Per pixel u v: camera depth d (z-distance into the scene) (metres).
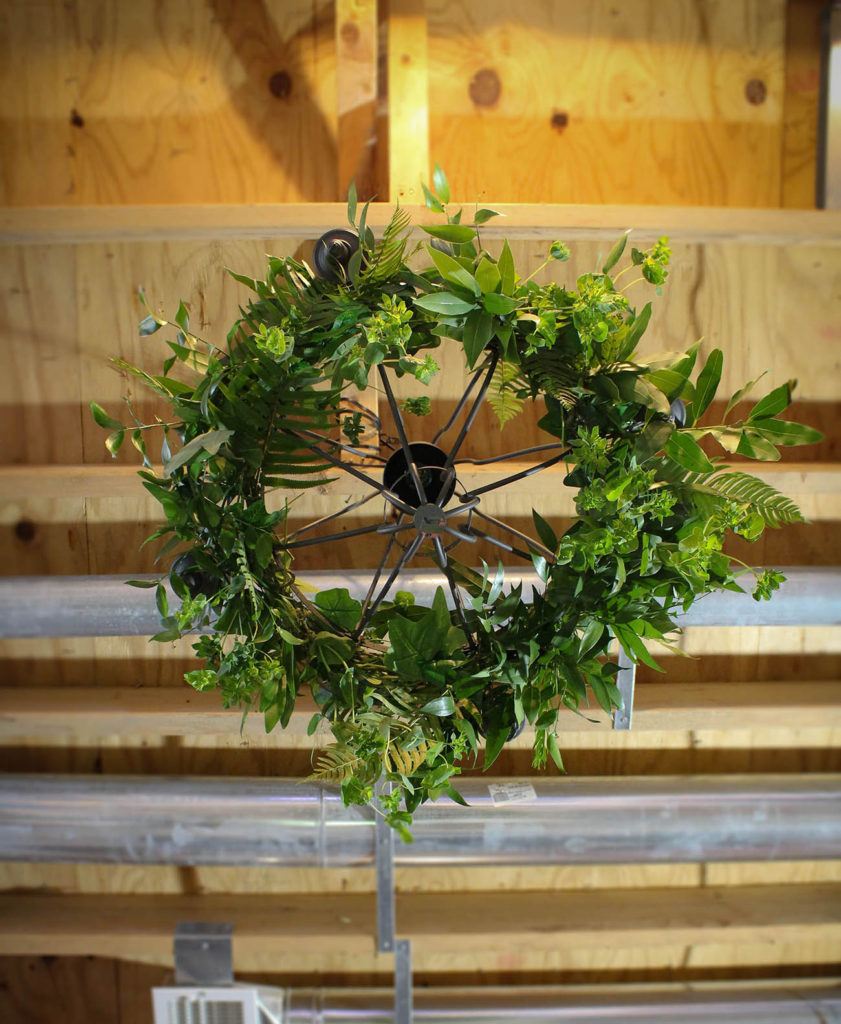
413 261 1.23
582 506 0.85
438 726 0.86
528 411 1.40
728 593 1.32
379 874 1.40
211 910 1.52
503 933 1.44
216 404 0.86
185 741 1.52
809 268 1.41
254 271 1.36
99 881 1.57
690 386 0.89
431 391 1.38
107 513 1.44
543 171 1.40
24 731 1.34
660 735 1.55
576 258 1.36
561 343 0.85
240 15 1.36
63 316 1.38
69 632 1.32
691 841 1.41
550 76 1.39
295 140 1.37
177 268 1.36
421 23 1.25
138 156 1.37
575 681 0.88
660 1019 1.49
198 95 1.37
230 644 1.46
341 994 1.55
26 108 1.36
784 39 1.40
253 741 1.51
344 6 1.27
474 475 1.27
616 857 1.42
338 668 0.87
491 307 0.82
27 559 1.44
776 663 1.52
